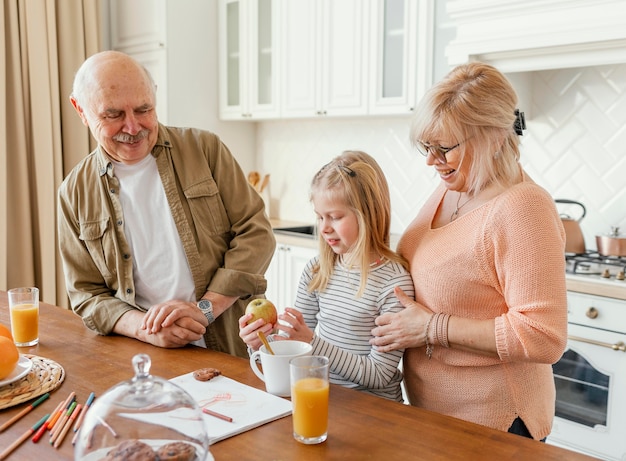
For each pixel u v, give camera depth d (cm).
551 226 118
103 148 171
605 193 271
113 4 395
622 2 212
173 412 82
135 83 157
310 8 339
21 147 339
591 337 227
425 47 291
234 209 181
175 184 174
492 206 122
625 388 220
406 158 344
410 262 142
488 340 119
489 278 123
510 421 125
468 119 120
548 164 286
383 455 94
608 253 250
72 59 359
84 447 79
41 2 340
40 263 352
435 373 131
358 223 142
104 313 160
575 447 236
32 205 352
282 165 412
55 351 145
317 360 104
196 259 174
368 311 142
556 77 279
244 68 380
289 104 357
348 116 330
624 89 262
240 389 121
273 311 137
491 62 252
